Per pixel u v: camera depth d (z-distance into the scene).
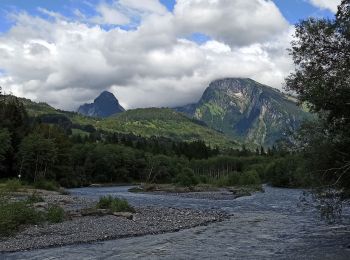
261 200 68.75
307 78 25.78
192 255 23.75
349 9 23.47
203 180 136.25
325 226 34.53
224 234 31.52
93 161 164.88
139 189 110.38
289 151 27.22
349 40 24.58
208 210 49.94
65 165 129.25
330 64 25.66
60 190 94.69
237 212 48.25
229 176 134.50
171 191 105.00
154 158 179.62
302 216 42.91
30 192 72.00
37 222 34.78
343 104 24.48
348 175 25.22
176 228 34.28
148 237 30.20
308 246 25.70
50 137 126.94
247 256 23.27
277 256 23.02
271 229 33.81
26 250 25.48
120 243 27.69
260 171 156.62
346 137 24.91
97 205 44.91
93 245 26.98
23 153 110.62
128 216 39.28
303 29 25.80
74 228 32.88
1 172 110.19
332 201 27.22
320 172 26.06
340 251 23.80
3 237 29.31
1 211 31.39
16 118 127.69
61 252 24.75
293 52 26.28
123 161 171.88
